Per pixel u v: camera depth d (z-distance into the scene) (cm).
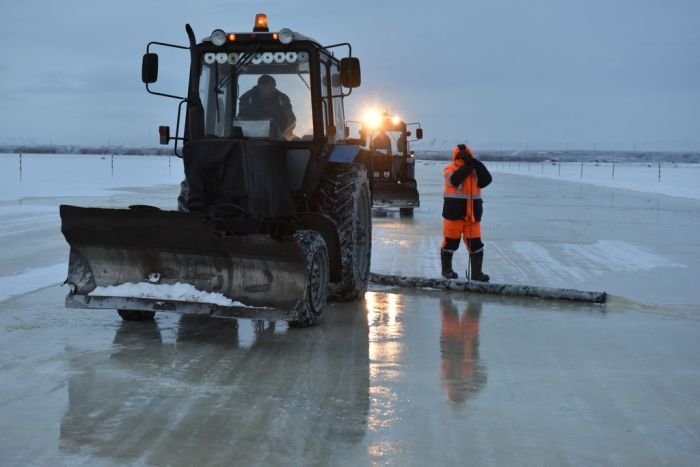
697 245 1291
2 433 401
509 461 369
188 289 616
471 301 793
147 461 365
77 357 554
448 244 902
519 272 985
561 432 410
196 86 740
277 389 481
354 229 746
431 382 500
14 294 801
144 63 717
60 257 1077
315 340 614
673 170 7950
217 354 568
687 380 513
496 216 1881
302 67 740
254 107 741
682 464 369
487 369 534
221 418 426
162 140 750
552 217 1858
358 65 732
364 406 449
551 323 690
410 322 688
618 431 413
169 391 475
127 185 3109
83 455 372
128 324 670
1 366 528
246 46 741
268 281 613
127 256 628
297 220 721
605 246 1270
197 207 646
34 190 2659
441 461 368
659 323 694
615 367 544
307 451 379
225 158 636
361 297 795
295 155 730
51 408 441
